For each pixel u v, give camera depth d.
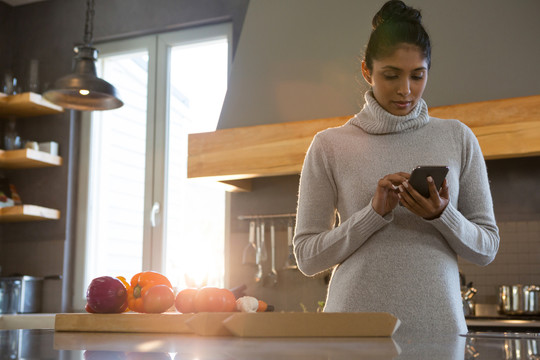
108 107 3.24
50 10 4.47
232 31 3.97
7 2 4.52
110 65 4.43
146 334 1.09
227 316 0.97
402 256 1.39
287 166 3.08
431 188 1.28
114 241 4.18
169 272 3.97
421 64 1.43
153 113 4.11
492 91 2.99
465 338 0.93
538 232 3.13
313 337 0.92
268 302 3.63
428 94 3.08
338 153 1.52
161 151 4.06
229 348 0.72
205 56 4.13
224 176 3.24
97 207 4.27
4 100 4.06
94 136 4.32
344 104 3.26
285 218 3.68
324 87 3.32
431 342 0.82
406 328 1.35
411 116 1.50
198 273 3.89
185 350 0.70
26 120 4.40
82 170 4.27
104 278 1.25
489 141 2.75
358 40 3.33
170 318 1.13
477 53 3.07
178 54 4.20
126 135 4.28
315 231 1.50
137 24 4.19
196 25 4.09
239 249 3.74
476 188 1.49
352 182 1.49
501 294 3.02
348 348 0.72
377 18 1.55
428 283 1.37
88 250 4.19
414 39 1.41
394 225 1.42
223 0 3.97
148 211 4.03
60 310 4.08
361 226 1.36
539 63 2.96
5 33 4.50
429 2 3.20
